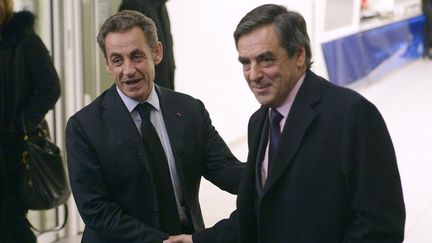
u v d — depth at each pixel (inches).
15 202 139.1
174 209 94.7
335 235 77.1
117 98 94.7
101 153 92.4
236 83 294.8
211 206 223.3
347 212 77.1
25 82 138.1
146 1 163.3
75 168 93.0
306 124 77.4
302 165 77.4
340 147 76.0
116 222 91.7
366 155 75.0
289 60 76.9
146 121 94.3
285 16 75.9
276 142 80.8
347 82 382.6
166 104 97.5
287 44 75.7
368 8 455.2
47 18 178.4
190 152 97.2
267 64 76.2
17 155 137.6
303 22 77.7
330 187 76.5
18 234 139.6
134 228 91.6
